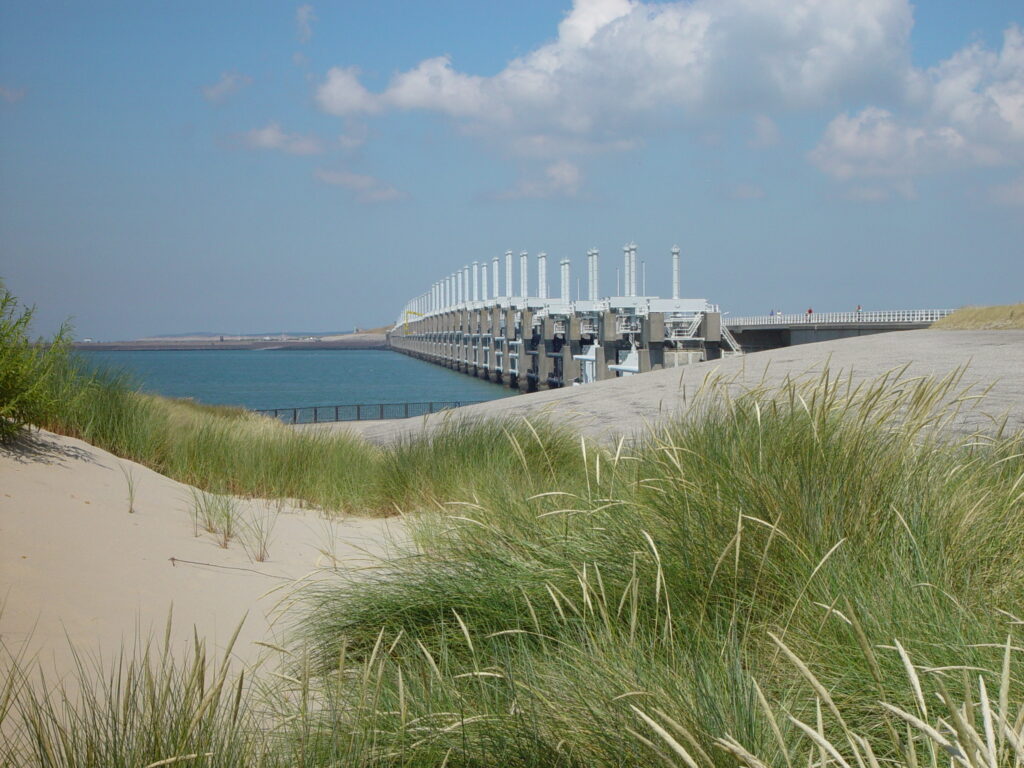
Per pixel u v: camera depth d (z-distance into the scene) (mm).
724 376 6148
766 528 3744
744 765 2252
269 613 4613
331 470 9414
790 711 2648
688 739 2166
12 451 6715
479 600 3971
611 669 2930
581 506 4820
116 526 5773
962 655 2826
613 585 3746
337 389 105812
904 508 3949
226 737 2557
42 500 5820
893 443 4488
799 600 3240
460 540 4855
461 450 9102
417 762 2654
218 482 8727
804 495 3891
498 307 165000
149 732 2488
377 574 4746
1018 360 17688
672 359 98500
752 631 3318
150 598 4730
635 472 4992
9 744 2764
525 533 4586
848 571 3479
